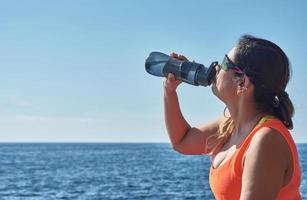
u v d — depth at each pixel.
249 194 2.65
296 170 2.76
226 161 2.82
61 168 57.50
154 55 3.34
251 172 2.67
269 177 2.66
